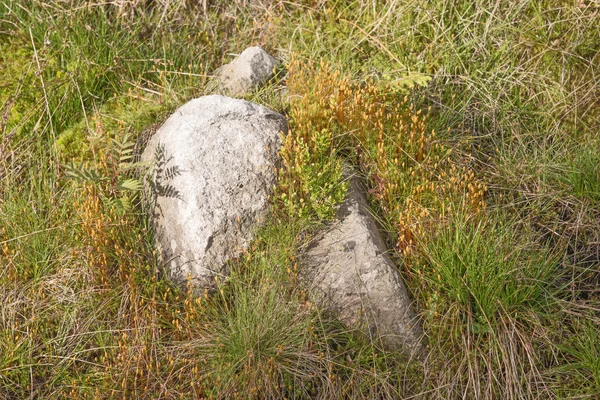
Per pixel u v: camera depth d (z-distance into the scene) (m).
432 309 4.09
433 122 5.05
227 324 4.03
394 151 4.66
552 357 4.08
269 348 3.85
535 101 5.25
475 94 5.25
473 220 4.38
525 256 4.34
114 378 3.88
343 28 5.55
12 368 3.88
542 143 5.11
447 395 3.88
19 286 4.17
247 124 4.42
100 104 5.14
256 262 4.11
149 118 4.95
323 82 4.75
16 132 4.87
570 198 4.75
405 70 5.23
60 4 5.55
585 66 5.29
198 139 4.28
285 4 5.79
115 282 4.17
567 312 4.18
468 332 3.97
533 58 5.29
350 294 4.07
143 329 3.99
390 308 4.05
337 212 4.30
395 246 4.36
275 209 4.21
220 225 4.12
